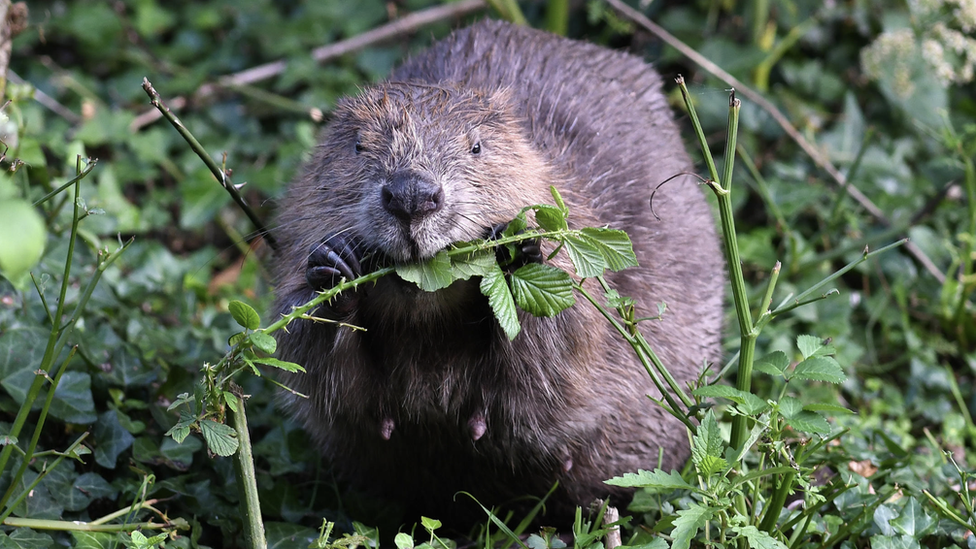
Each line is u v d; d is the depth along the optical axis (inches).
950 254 388.5
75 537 212.1
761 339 350.0
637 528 243.8
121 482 245.9
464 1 497.4
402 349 243.8
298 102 477.1
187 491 248.2
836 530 239.5
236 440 196.2
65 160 360.2
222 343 322.7
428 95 247.4
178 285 357.4
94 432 254.1
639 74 334.6
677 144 324.5
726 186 211.3
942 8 412.5
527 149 250.7
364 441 261.3
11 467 231.9
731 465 201.5
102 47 486.3
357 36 492.7
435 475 268.1
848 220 402.3
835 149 437.7
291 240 259.9
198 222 406.9
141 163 432.1
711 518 204.4
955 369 366.9
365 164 232.4
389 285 233.1
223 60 492.1
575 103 297.6
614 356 262.5
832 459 267.7
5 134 249.6
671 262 287.1
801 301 218.7
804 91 463.5
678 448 290.4
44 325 276.5
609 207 278.2
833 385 328.8
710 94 439.5
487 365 244.5
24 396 249.4
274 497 258.2
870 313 376.8
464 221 220.8
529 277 210.5
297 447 281.4
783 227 379.9
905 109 434.3
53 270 301.1
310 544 218.4
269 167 427.5
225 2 510.0
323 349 243.1
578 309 244.5
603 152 289.3
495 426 250.5
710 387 207.5
